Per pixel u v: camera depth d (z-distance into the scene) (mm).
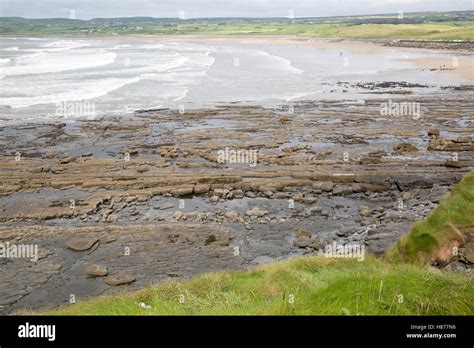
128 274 19953
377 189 29781
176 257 21469
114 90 65250
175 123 46906
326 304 9438
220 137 41656
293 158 35406
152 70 88562
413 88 69062
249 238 23484
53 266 20484
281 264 17219
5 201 27375
